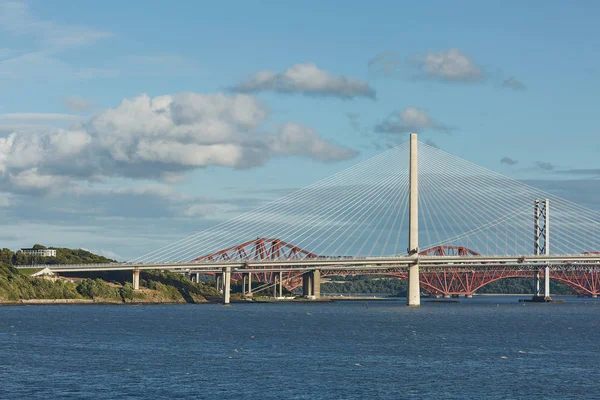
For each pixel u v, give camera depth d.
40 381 113.56
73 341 164.25
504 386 112.19
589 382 115.75
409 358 139.25
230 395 104.94
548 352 150.75
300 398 103.50
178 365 128.38
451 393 107.19
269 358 137.38
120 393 105.75
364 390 108.50
